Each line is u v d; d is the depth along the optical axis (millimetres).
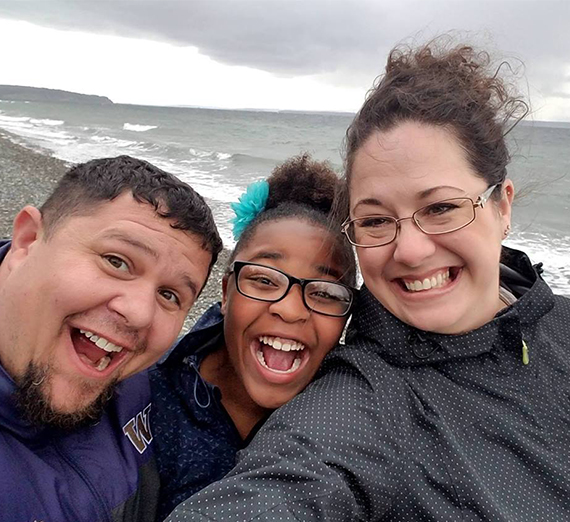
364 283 506
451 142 417
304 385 557
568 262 2410
